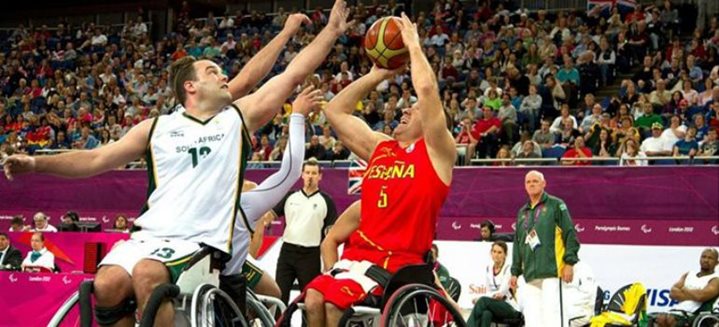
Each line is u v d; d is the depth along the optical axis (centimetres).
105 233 1294
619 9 2303
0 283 1161
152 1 3319
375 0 2927
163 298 482
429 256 582
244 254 569
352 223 621
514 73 2042
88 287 502
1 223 1936
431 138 568
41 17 3581
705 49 2031
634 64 2127
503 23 2416
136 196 1809
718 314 1054
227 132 536
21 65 2992
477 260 1203
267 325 575
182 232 520
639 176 1480
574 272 1073
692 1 2469
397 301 524
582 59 2083
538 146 1650
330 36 562
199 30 2900
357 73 2330
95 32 3133
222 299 527
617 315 1055
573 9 2606
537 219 1016
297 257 1072
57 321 512
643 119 1759
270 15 2912
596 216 1500
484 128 1827
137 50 2872
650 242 1463
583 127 1773
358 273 560
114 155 540
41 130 2338
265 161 1767
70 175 532
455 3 2555
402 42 606
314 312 550
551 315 1001
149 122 550
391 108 1922
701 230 1436
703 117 1677
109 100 2491
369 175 588
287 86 551
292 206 1080
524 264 1028
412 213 570
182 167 533
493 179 1557
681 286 1119
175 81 552
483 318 1032
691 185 1449
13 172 512
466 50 2255
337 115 625
